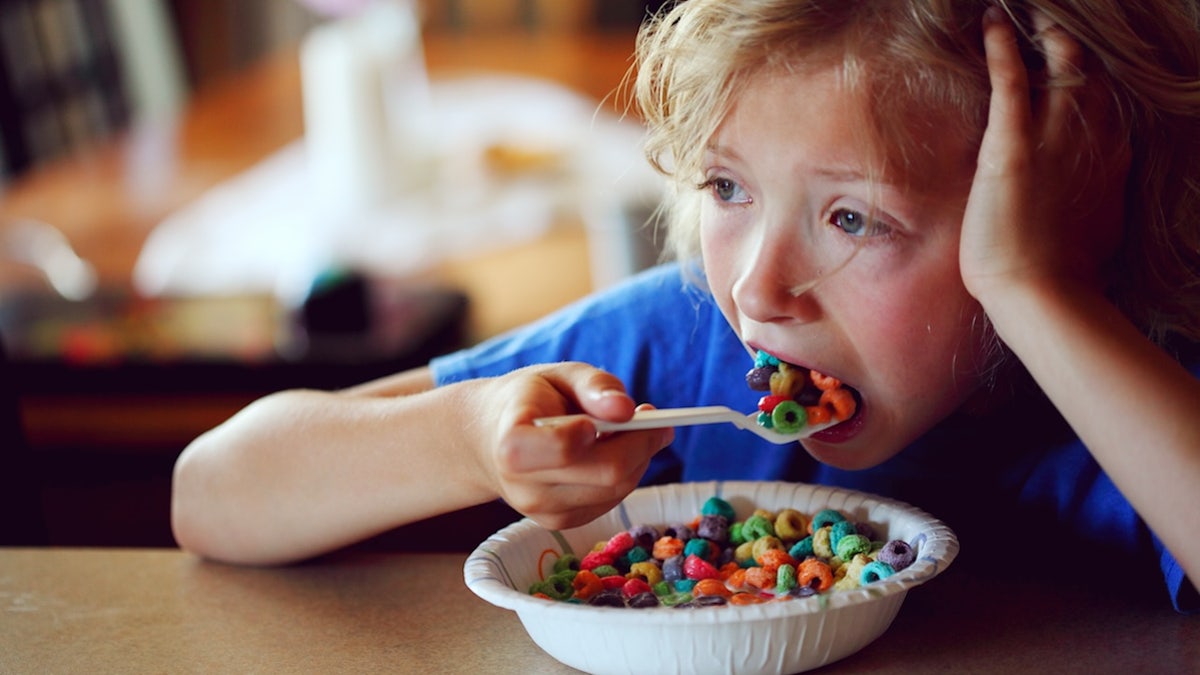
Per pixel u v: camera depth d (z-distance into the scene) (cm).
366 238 157
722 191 65
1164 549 64
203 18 327
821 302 63
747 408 80
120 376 129
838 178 60
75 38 265
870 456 66
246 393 129
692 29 65
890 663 60
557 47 245
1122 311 67
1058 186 61
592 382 60
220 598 69
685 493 70
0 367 88
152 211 171
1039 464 72
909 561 62
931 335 63
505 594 59
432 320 133
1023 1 62
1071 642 61
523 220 160
